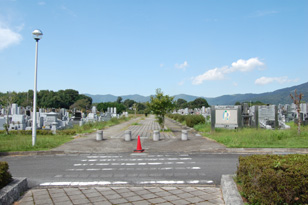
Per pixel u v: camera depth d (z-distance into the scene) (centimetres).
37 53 1489
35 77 1484
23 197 617
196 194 627
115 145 1546
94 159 1155
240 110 2070
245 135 1675
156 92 2583
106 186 712
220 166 959
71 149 1400
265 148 1338
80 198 607
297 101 1727
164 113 2517
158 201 580
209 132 2148
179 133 2319
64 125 2655
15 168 970
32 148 1393
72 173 880
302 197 436
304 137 1636
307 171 445
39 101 8425
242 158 604
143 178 800
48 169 948
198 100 10462
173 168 938
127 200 589
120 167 972
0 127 2338
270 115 2445
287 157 581
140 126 3350
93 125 2967
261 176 463
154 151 1362
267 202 449
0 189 573
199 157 1170
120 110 8062
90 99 10494
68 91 9781
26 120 2506
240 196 506
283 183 442
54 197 616
